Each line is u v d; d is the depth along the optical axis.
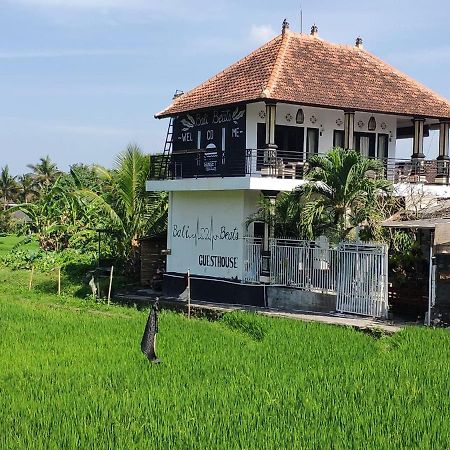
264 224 26.27
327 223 23.33
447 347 16.44
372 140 28.86
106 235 36.97
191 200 29.28
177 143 30.12
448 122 28.64
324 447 9.33
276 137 27.11
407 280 22.08
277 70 26.88
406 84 29.38
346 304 22.80
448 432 9.91
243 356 15.61
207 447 9.30
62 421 10.38
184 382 13.02
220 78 29.75
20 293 30.80
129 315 24.00
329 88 27.02
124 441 9.51
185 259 29.52
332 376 13.51
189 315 24.66
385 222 22.22
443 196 27.38
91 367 14.21
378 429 10.05
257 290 25.88
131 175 32.88
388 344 17.69
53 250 43.72
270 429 10.03
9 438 9.59
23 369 14.02
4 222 78.00
